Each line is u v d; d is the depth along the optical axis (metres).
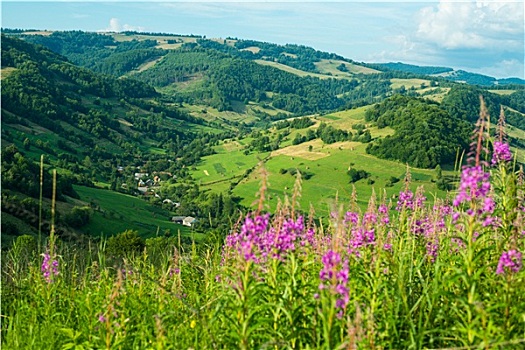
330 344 5.53
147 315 8.20
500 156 7.55
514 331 5.89
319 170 140.62
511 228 6.91
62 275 10.62
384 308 6.69
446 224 8.55
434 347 6.36
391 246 8.09
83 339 7.57
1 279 10.88
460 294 6.55
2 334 8.62
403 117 167.88
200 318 7.16
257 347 5.83
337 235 5.62
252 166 187.12
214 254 11.42
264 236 6.57
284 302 6.23
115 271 11.91
